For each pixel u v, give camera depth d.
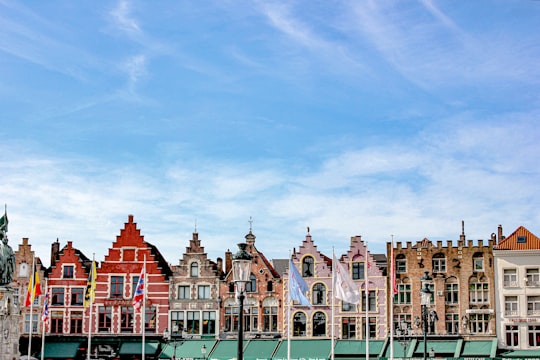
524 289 83.44
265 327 88.62
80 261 91.81
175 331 80.62
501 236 91.81
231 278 89.81
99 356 89.25
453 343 83.56
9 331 63.69
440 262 86.06
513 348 82.69
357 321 86.50
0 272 63.66
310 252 88.62
